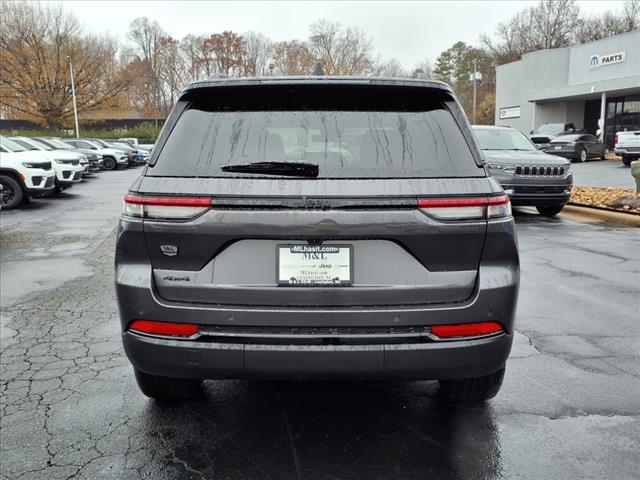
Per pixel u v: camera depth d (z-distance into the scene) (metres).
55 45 52.53
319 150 2.41
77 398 3.18
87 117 56.66
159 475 2.44
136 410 3.04
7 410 3.03
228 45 90.69
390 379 2.39
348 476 2.43
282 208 2.27
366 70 86.19
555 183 9.77
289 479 2.41
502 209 2.38
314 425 2.87
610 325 4.37
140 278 2.40
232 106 2.59
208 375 2.40
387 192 2.29
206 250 2.33
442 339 2.36
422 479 2.41
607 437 2.74
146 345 2.41
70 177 15.41
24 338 4.18
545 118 37.38
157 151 2.50
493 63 78.75
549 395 3.18
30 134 50.59
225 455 2.60
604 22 72.44
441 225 2.30
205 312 2.34
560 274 6.04
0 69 51.53
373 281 2.33
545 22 74.38
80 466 2.51
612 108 34.16
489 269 2.39
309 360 2.31
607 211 10.34
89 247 8.00
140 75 81.81
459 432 2.79
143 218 2.36
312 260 2.31
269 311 2.31
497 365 2.46
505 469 2.48
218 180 2.34
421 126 2.51
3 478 2.41
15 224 10.30
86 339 4.15
